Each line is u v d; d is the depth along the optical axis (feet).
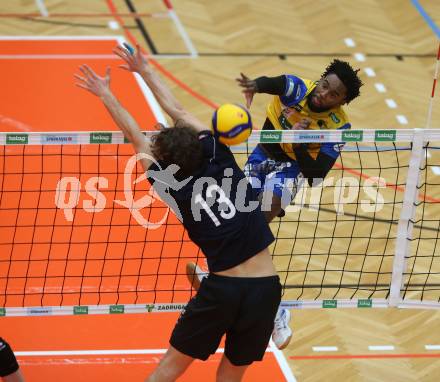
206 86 98.63
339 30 114.32
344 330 63.36
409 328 64.18
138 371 56.95
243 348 47.85
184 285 66.13
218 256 46.37
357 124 92.48
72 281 65.72
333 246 73.00
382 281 68.85
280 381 56.90
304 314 64.95
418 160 55.21
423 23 117.70
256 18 116.16
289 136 53.16
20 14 112.27
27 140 51.80
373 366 59.47
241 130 46.75
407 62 108.06
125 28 111.34
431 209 79.41
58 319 62.08
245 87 54.85
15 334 60.08
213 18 116.06
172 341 47.93
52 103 92.48
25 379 55.31
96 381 55.67
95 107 92.58
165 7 117.50
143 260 68.64
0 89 94.17
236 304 46.24
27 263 67.36
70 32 108.68
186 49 107.14
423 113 96.27
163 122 89.86
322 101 54.70
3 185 76.64
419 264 71.26
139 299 64.23
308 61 106.42
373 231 75.36
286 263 70.23
